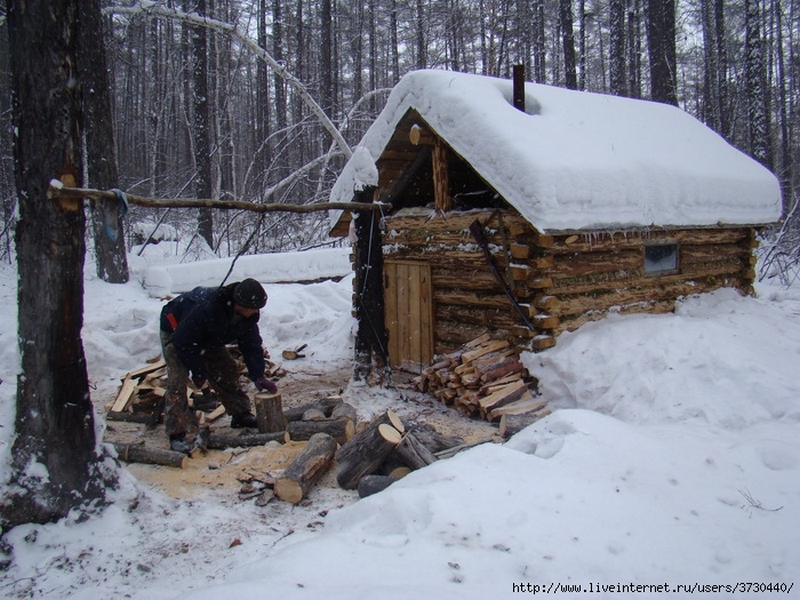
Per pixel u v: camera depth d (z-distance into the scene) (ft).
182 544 11.98
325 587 8.99
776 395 16.83
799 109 92.17
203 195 50.42
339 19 98.32
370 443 14.66
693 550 10.53
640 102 27.48
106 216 12.94
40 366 11.84
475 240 21.83
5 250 39.24
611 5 68.54
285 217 52.65
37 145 11.50
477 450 13.87
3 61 47.88
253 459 16.30
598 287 20.93
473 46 92.89
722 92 71.05
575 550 10.32
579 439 14.19
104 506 12.55
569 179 18.52
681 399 17.04
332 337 30.99
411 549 10.19
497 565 9.79
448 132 20.71
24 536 11.49
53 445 11.96
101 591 10.38
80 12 11.94
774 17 85.25
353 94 94.89
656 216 20.70
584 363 18.86
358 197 21.77
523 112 21.75
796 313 27.63
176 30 90.12
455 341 23.67
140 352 27.27
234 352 25.93
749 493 12.53
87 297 30.01
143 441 17.04
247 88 105.91
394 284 26.50
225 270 35.99
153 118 85.56
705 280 25.02
